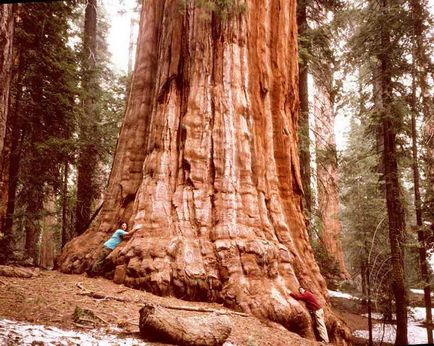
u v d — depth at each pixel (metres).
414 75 16.14
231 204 9.61
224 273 8.83
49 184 17.09
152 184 10.05
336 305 19.61
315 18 18.80
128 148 11.46
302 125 16.72
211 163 10.10
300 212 11.41
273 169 10.79
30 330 4.82
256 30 11.62
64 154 16.58
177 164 10.25
